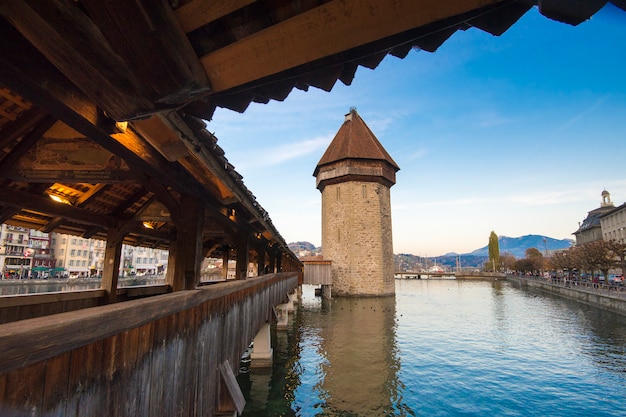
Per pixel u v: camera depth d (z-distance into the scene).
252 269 39.28
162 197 3.96
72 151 3.75
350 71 2.00
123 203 7.23
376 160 34.62
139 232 8.71
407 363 12.02
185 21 1.35
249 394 8.81
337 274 34.34
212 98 2.08
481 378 10.68
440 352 13.63
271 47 1.48
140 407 1.88
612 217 50.16
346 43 1.48
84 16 1.22
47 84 1.92
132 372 1.80
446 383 10.16
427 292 44.03
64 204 5.96
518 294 40.72
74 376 1.36
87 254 56.81
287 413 7.82
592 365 12.27
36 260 49.84
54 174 3.71
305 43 1.47
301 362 11.78
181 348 2.50
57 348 1.17
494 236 91.94
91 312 1.38
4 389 1.01
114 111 1.71
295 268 29.19
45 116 3.68
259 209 6.35
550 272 60.19
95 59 1.38
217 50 1.48
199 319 2.93
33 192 5.62
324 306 27.16
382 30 1.41
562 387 10.09
